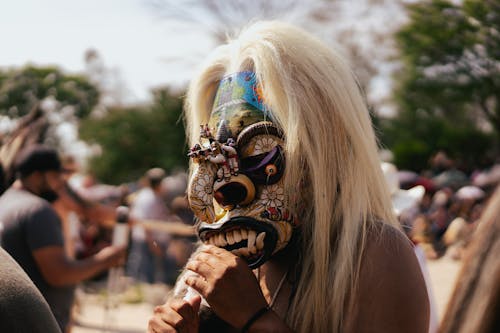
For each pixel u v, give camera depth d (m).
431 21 8.04
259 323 1.32
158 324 1.44
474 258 0.78
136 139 32.69
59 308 3.00
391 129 21.84
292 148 1.37
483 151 19.81
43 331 1.24
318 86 1.40
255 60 1.43
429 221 7.57
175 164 31.45
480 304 0.75
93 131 34.16
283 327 1.32
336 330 1.32
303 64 1.41
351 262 1.32
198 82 1.63
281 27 1.47
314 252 1.36
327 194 1.37
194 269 1.41
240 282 1.35
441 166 15.65
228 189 1.39
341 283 1.32
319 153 1.37
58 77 36.12
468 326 0.76
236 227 1.38
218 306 1.35
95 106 38.59
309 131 1.38
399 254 1.32
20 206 2.95
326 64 1.43
